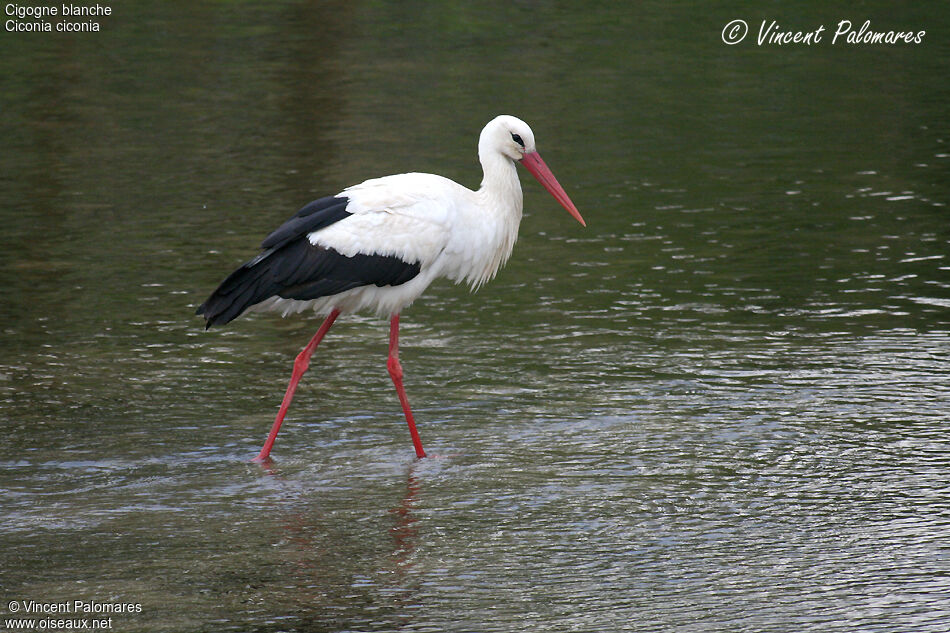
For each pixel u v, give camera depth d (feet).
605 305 48.21
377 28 105.29
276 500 32.50
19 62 93.66
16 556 29.40
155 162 69.26
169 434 36.81
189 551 29.66
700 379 40.55
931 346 42.88
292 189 63.77
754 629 25.71
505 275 52.11
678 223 58.95
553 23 107.14
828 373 40.73
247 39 101.45
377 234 35.70
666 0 115.85
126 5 114.62
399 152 69.97
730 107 81.56
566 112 79.92
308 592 27.61
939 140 72.95
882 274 50.96
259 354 43.62
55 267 52.80
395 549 29.66
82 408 38.68
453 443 36.09
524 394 39.65
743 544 29.68
